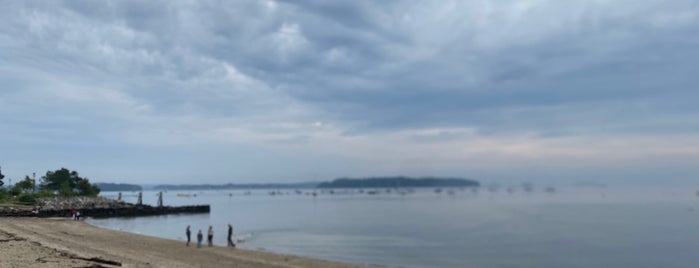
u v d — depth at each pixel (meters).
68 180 112.06
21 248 21.86
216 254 36.91
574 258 47.56
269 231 71.06
